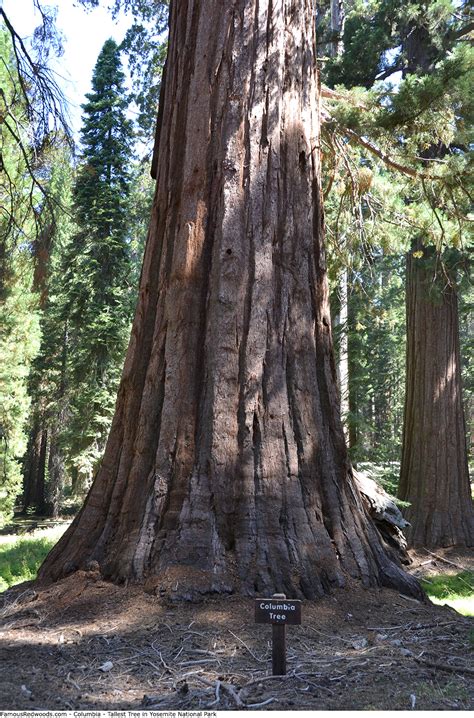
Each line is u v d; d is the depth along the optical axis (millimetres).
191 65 6648
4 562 10859
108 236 27250
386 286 29766
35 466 44125
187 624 4676
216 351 5797
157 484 5594
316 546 5523
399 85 10094
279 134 6387
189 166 6301
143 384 6156
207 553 5258
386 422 34812
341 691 3703
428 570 13398
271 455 5660
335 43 19969
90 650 4289
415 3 15531
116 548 5543
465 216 11633
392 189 12484
